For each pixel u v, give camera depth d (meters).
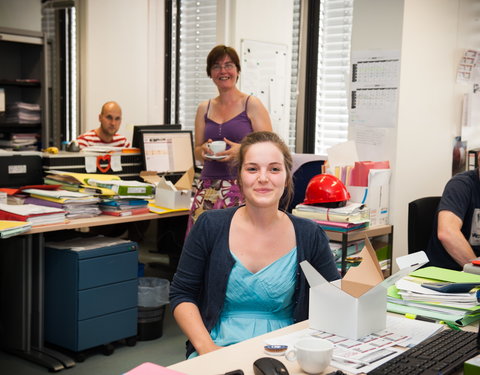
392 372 1.42
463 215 2.96
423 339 1.68
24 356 3.44
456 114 4.32
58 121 6.86
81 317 3.38
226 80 3.74
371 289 1.66
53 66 6.84
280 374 1.37
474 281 2.08
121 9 6.34
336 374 1.41
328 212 3.50
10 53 6.61
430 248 3.06
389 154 3.84
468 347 1.61
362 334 1.68
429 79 4.01
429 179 4.12
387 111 3.83
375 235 3.66
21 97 6.75
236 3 4.77
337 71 5.07
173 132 4.61
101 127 5.29
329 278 2.00
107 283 3.49
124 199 3.79
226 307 1.93
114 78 6.35
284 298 1.91
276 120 5.19
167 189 3.99
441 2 4.04
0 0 6.25
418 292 1.96
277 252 1.93
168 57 6.62
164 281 3.99
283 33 5.19
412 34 3.80
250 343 1.65
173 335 3.92
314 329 1.74
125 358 3.50
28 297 3.44
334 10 5.04
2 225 3.19
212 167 3.74
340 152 3.75
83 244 3.55
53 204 3.62
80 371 3.30
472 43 4.42
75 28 6.61
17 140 6.37
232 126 3.77
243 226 1.95
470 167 4.41
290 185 2.06
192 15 6.37
